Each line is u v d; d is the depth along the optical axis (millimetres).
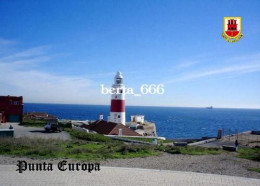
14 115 54188
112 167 18484
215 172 18453
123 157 22688
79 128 48562
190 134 98500
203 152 27984
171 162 21672
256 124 162375
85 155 22219
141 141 40781
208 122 171500
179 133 101125
